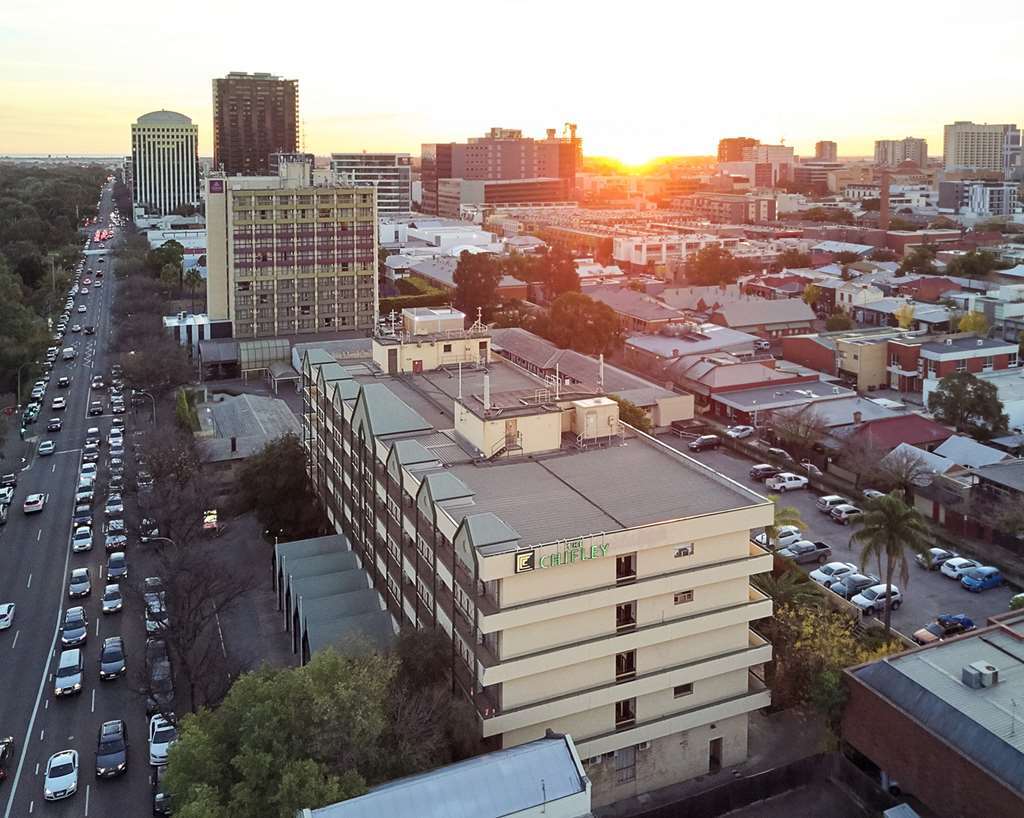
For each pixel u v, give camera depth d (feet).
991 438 441.68
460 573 215.72
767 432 460.96
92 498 406.21
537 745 183.11
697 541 220.02
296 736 181.98
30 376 573.33
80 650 277.64
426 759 189.26
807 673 240.32
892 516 260.42
